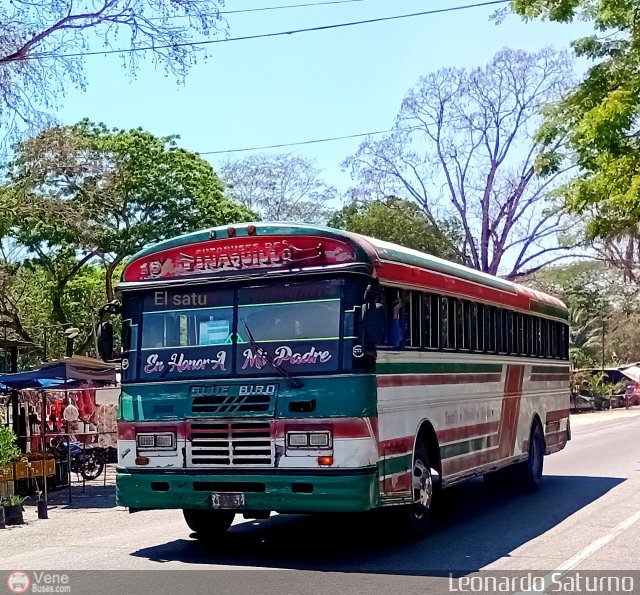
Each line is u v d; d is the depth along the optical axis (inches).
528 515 484.1
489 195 1740.9
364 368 346.9
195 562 359.3
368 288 350.0
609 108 644.1
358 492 337.4
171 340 377.1
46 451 646.5
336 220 1774.1
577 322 2719.0
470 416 475.5
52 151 966.4
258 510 356.2
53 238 1101.1
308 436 344.2
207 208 1221.7
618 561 352.5
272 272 363.6
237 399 357.1
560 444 677.3
